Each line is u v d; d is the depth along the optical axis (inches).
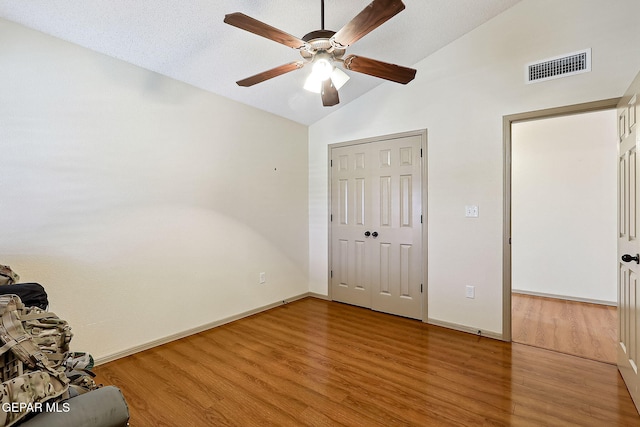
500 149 109.3
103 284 93.3
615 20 91.0
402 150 132.6
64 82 85.8
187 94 114.2
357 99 146.6
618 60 90.6
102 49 91.5
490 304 112.0
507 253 108.7
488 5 103.5
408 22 105.5
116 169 95.9
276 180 148.1
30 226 80.5
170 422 67.5
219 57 102.5
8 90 77.1
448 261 121.1
